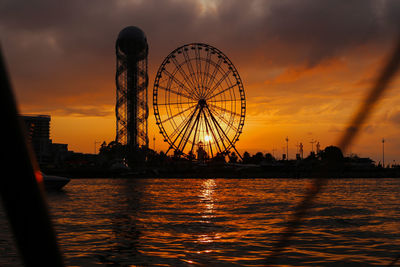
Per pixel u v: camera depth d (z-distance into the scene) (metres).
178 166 159.75
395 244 19.00
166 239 20.83
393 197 53.94
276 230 23.58
